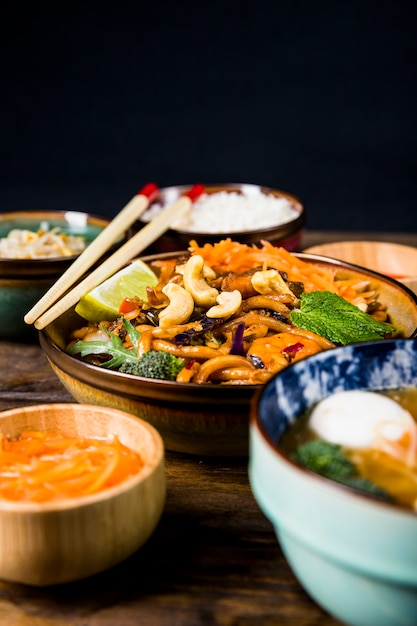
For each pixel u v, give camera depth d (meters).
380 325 0.72
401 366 0.62
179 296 0.71
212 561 0.61
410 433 0.58
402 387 0.62
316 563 0.54
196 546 0.62
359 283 0.78
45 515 0.56
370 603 0.54
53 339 0.72
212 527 0.63
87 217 0.93
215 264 0.79
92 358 0.72
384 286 0.77
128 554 0.59
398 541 0.51
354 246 0.89
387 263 0.88
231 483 0.67
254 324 0.71
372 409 0.58
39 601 0.59
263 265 0.77
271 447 0.54
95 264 0.83
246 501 0.65
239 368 0.68
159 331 0.70
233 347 0.69
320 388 0.60
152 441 0.61
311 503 0.52
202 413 0.64
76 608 0.58
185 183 2.02
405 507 0.54
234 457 0.68
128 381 0.65
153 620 0.58
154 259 0.80
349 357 0.61
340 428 0.58
